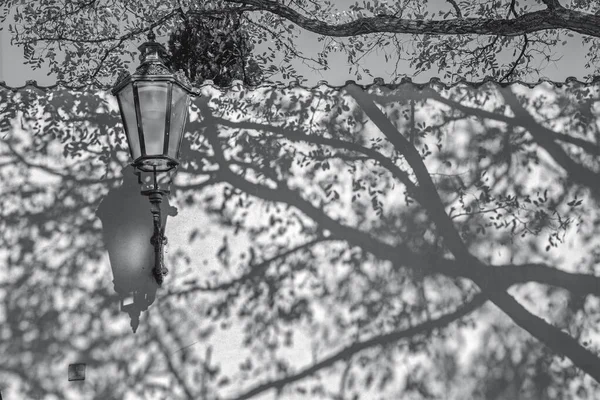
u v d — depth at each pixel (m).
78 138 6.45
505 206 6.49
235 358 6.26
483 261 6.43
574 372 6.33
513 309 6.38
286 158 6.50
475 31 6.74
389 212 6.46
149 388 6.20
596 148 6.57
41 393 6.14
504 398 6.29
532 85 6.63
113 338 6.24
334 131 6.53
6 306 6.22
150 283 6.31
